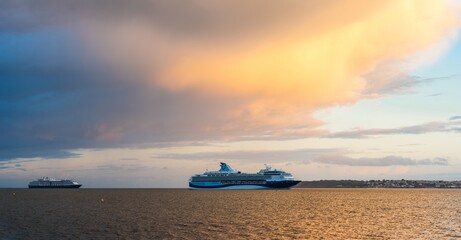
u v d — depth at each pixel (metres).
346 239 94.19
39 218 139.38
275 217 144.00
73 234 99.50
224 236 97.19
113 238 93.62
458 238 95.19
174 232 103.25
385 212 170.00
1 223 123.12
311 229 110.56
